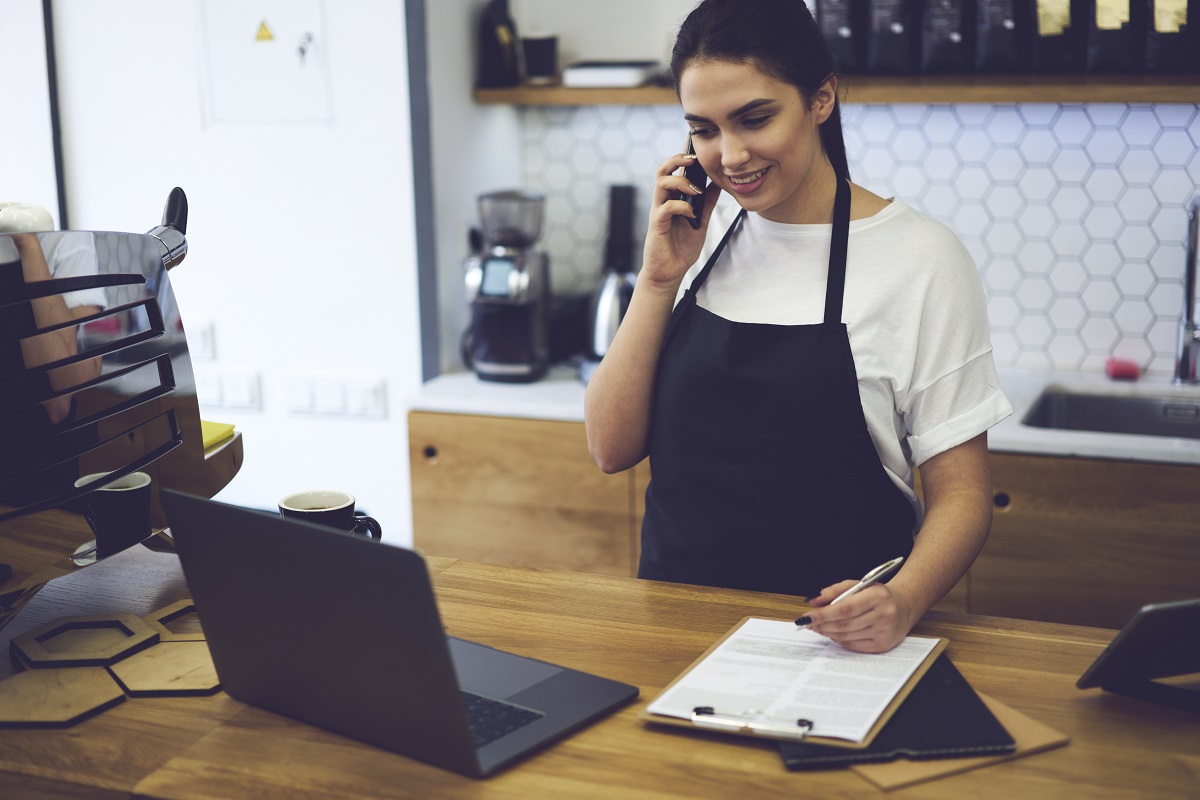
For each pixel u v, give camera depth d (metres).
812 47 1.35
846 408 1.44
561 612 1.34
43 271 1.18
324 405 2.83
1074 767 1.00
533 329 2.73
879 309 1.44
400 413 2.79
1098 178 2.65
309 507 1.36
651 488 1.62
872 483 1.48
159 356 1.33
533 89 2.80
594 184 3.07
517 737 1.05
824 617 1.17
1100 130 2.63
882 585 1.21
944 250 1.45
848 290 1.45
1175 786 0.97
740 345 1.48
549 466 2.57
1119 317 2.70
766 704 1.08
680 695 1.10
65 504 1.25
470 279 2.74
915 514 1.57
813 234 1.50
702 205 1.50
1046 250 2.72
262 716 1.13
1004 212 2.73
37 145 2.87
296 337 2.83
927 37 2.49
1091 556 2.22
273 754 1.06
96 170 2.88
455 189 2.84
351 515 1.32
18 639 1.28
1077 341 2.74
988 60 2.47
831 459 1.46
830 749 1.01
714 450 1.51
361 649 1.02
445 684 0.97
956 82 2.45
